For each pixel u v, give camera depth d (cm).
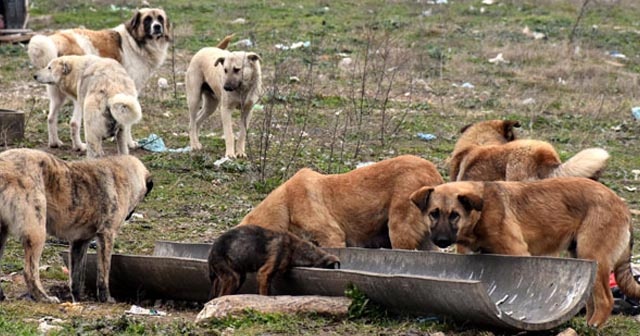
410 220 1073
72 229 1069
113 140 1883
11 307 984
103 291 1088
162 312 1018
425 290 880
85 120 1619
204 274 1025
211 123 2091
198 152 1803
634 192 1650
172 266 1048
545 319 876
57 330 885
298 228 1120
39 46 1847
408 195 1076
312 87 2188
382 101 2281
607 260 939
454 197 959
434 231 963
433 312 903
